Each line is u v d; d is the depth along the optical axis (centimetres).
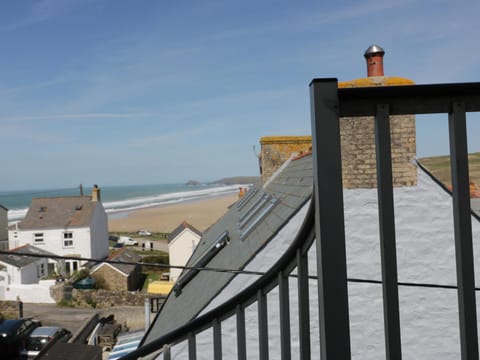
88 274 3020
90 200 4197
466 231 180
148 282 3406
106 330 2025
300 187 799
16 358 1755
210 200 14450
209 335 632
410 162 636
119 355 1127
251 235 840
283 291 252
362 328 632
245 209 1395
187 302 812
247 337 634
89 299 2652
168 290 2634
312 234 217
